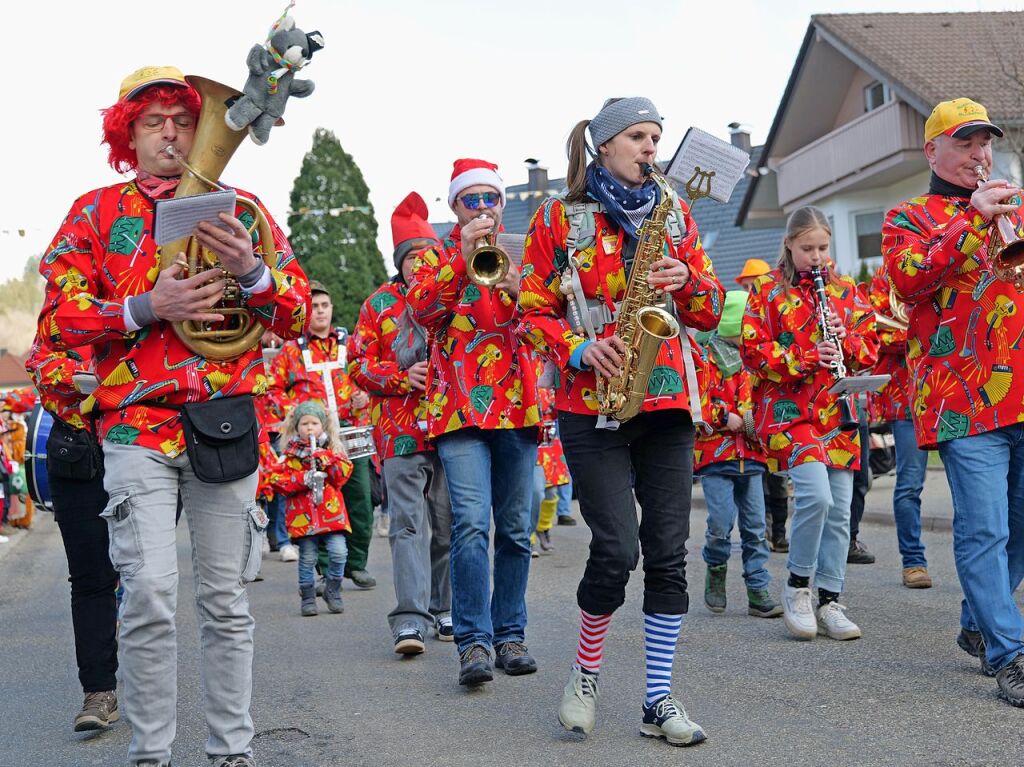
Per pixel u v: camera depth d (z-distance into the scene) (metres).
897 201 27.08
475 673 5.32
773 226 32.88
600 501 4.39
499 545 5.72
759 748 4.30
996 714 4.55
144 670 3.78
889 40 25.72
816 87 28.28
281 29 3.60
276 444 10.24
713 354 6.98
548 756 4.35
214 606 3.89
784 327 6.24
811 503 6.09
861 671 5.40
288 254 4.02
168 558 3.80
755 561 7.06
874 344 6.43
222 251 3.68
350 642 6.89
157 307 3.68
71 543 5.14
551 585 8.59
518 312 5.06
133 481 3.79
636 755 4.30
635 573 8.78
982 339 4.83
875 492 13.66
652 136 4.41
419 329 6.15
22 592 9.76
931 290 4.88
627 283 4.39
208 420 3.82
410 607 6.29
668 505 4.44
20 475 14.62
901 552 7.68
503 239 5.69
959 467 4.89
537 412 5.55
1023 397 4.78
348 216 50.94
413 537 6.33
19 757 4.81
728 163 4.46
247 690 3.94
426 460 6.35
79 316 3.72
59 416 5.08
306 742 4.77
